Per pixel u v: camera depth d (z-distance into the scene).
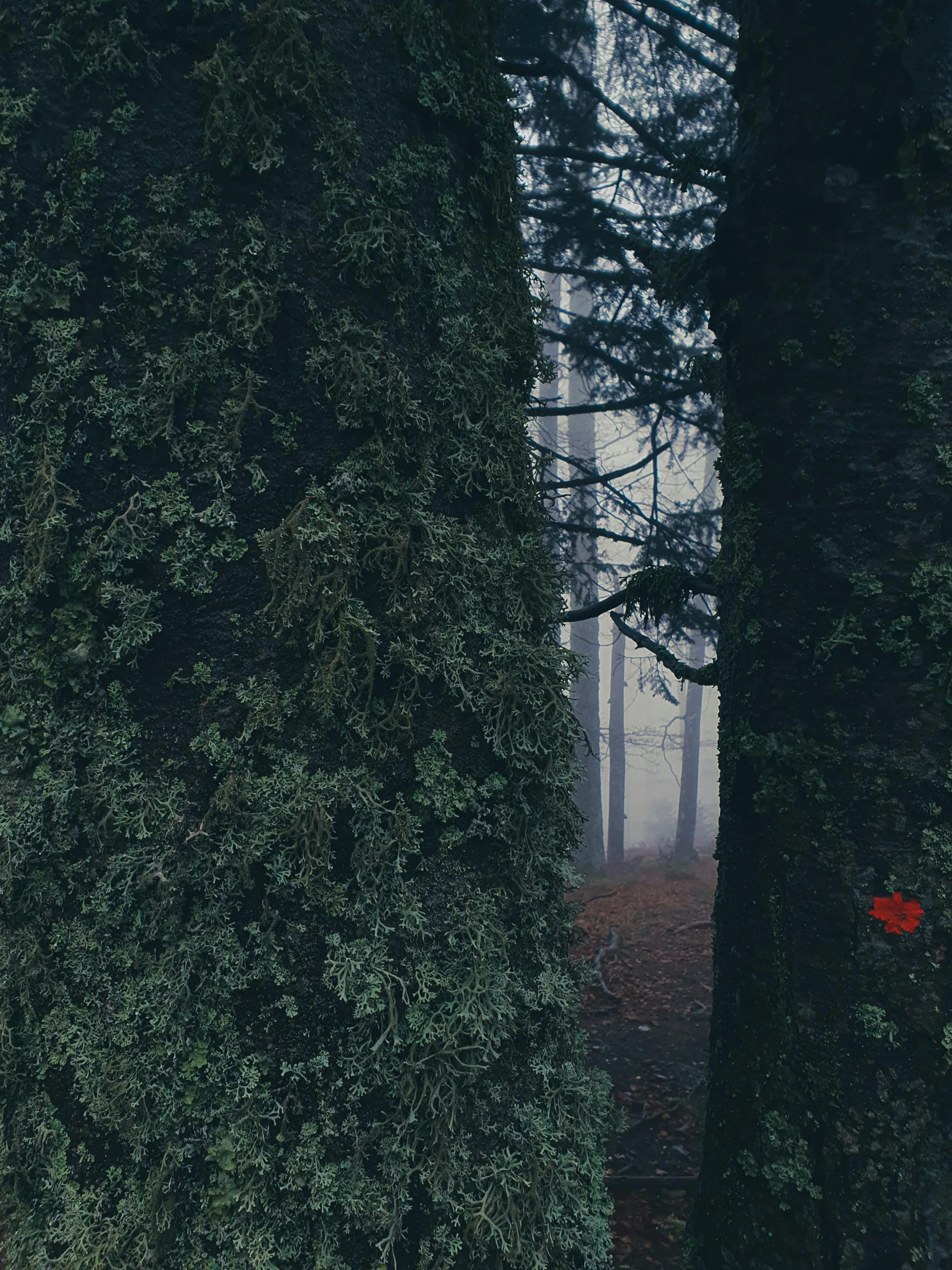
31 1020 0.98
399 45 1.08
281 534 0.98
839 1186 2.00
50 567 0.97
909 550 2.11
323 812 0.98
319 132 1.01
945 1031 1.95
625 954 9.05
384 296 1.04
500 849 1.09
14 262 0.98
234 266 0.98
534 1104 1.10
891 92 2.16
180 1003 0.95
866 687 2.13
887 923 2.03
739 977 2.34
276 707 0.98
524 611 1.15
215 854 0.96
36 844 0.98
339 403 1.00
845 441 2.21
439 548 1.06
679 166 2.83
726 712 2.57
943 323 2.15
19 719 0.99
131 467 0.97
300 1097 0.96
